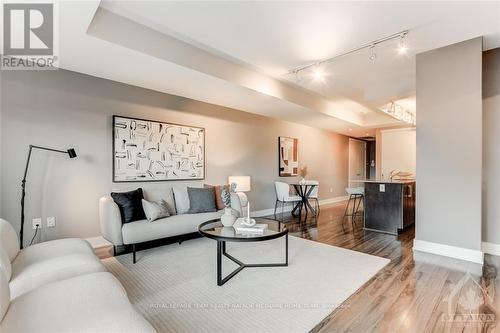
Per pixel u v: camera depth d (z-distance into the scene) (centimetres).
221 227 289
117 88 373
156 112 415
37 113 310
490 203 332
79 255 195
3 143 289
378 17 252
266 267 283
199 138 472
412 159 736
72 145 334
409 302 212
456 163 310
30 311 119
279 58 345
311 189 606
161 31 279
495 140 330
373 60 350
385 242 382
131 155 385
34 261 185
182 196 400
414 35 287
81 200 341
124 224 308
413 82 436
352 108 636
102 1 227
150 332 111
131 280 252
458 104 308
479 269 277
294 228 472
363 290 232
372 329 177
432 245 328
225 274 264
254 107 490
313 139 764
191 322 185
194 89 382
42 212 314
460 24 265
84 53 268
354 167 967
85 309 121
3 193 289
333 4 231
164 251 336
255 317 191
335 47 314
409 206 471
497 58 329
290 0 226
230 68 353
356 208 695
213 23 263
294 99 464
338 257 315
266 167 612
